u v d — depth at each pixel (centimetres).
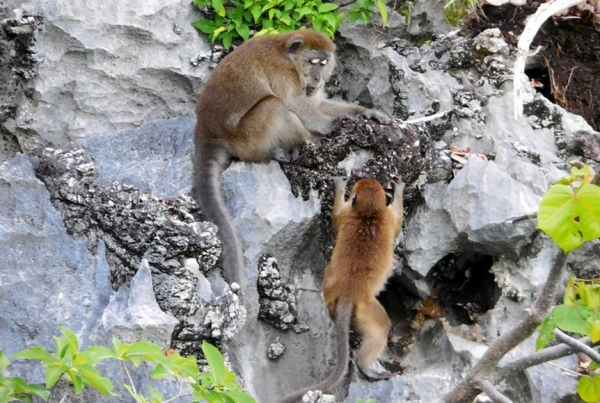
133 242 1106
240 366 1152
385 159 1216
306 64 1303
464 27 1491
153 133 1339
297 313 1219
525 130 1358
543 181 1245
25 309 1060
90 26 1369
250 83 1259
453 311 1276
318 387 1074
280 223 1180
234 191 1219
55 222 1134
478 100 1373
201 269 1130
